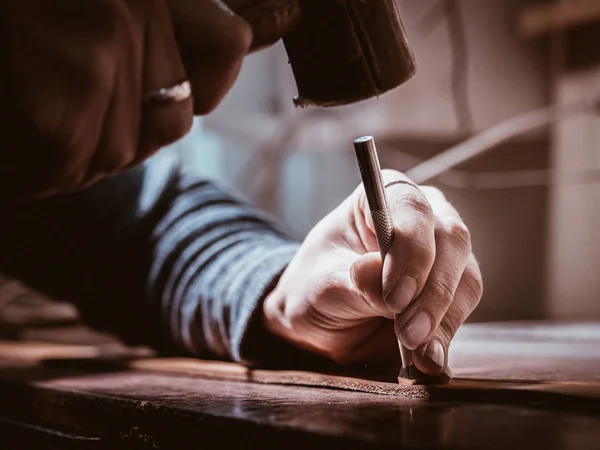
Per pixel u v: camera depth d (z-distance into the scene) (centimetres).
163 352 64
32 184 32
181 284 60
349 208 45
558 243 150
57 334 91
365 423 32
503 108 130
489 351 66
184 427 36
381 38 38
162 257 62
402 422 32
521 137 138
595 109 111
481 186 112
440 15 120
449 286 40
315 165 150
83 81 31
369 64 38
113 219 66
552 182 116
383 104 125
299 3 37
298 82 39
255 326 52
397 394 40
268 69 127
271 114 129
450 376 40
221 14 34
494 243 151
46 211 66
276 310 49
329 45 38
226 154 139
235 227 61
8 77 30
